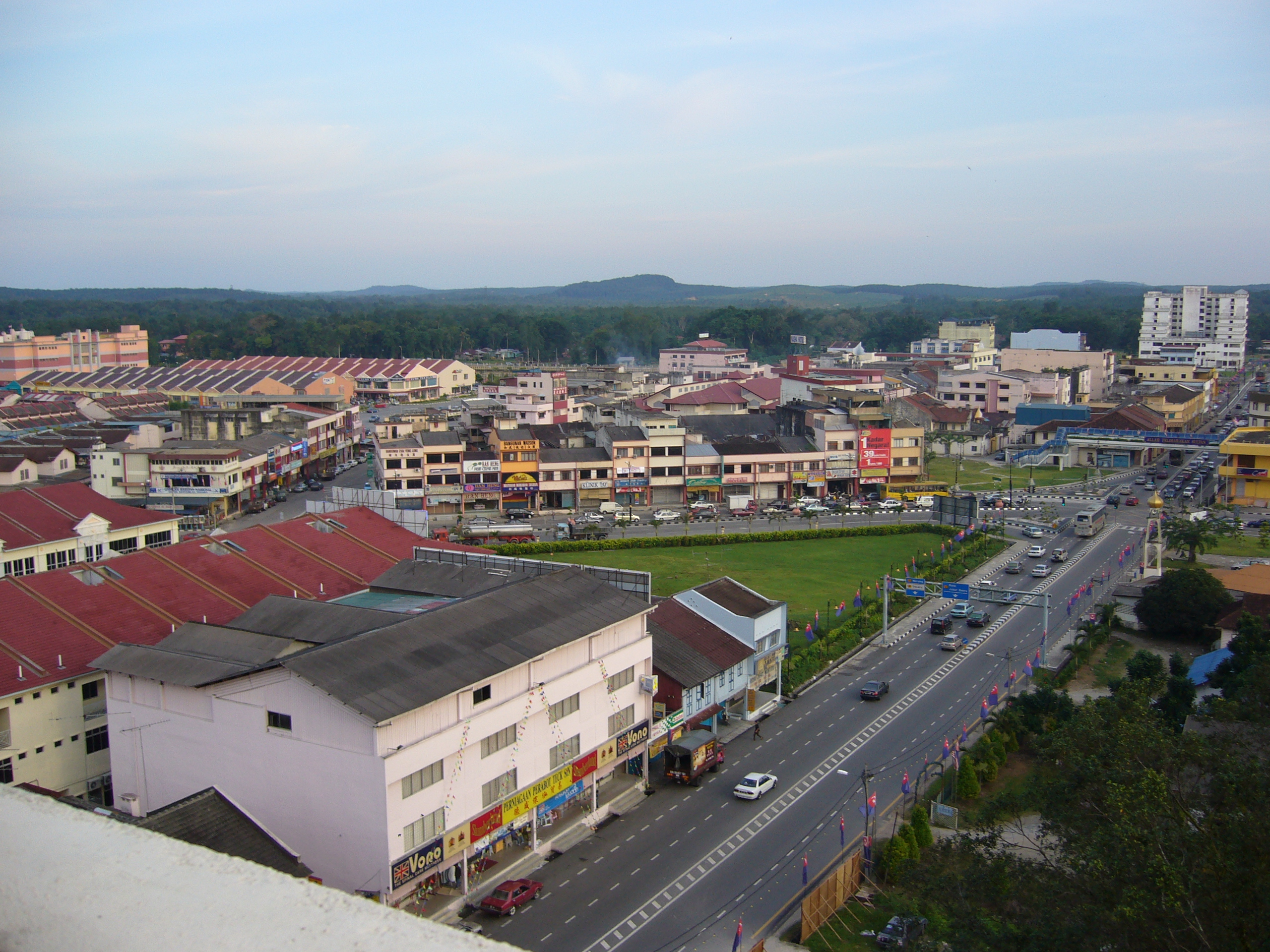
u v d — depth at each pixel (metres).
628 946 45.84
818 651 83.69
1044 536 128.88
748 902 49.66
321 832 47.66
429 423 161.25
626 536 127.75
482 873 51.72
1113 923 31.66
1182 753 38.47
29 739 57.28
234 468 134.62
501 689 51.97
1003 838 54.03
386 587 72.69
